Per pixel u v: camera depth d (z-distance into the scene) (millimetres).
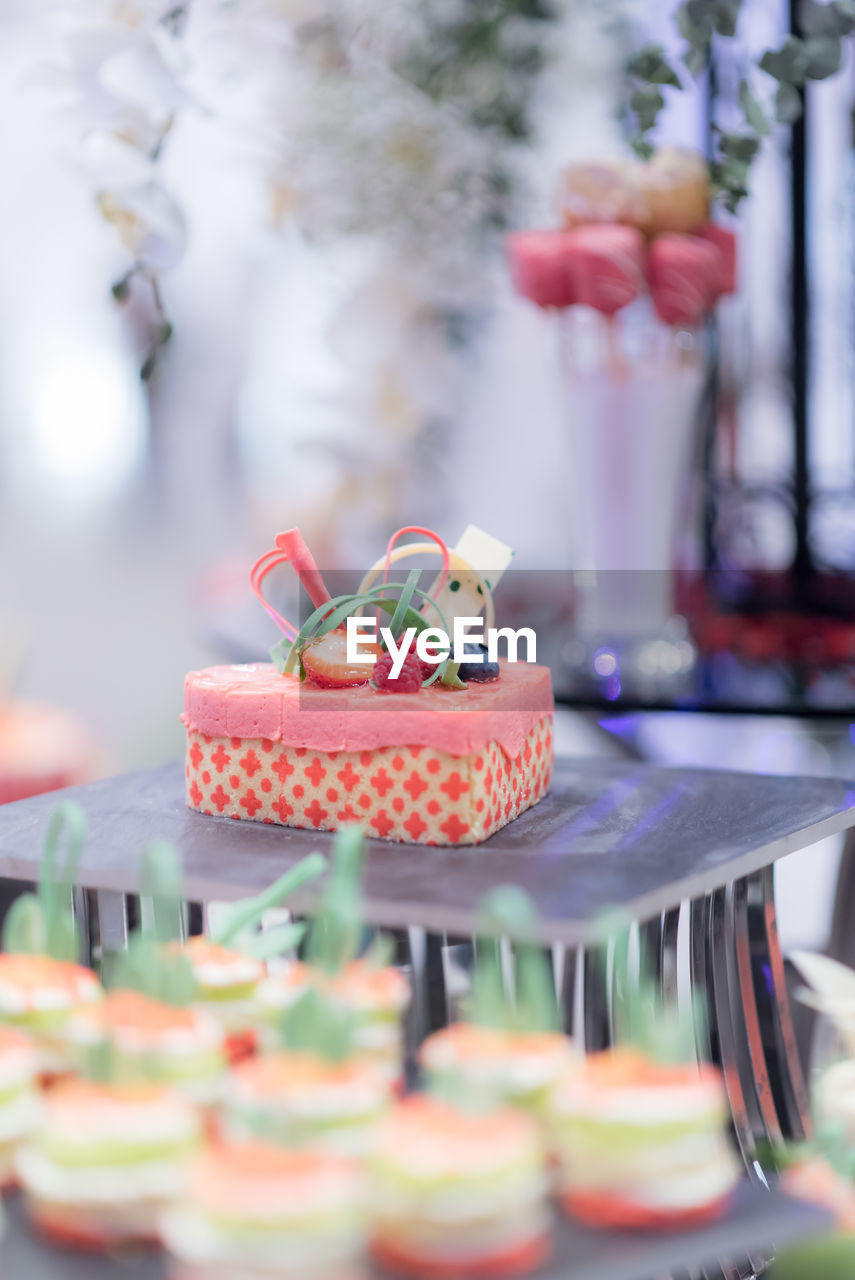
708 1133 990
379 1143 961
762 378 1669
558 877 1112
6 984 1047
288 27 1334
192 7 1321
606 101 1552
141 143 1306
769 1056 1235
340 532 1630
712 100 1603
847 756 1478
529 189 1522
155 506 1961
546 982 1161
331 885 1101
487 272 1519
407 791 1179
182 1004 1022
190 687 1232
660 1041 999
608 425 1416
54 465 1990
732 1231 979
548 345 1674
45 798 1271
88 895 1193
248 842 1177
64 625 1972
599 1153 977
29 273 1927
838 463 1668
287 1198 942
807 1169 1038
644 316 1396
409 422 1463
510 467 1697
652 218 1388
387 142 1437
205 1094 1007
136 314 1871
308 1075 979
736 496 1677
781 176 1644
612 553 1451
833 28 1355
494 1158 952
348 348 1446
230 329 1818
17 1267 959
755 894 1241
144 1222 964
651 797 1258
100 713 1960
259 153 1444
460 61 1494
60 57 1289
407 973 1178
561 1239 974
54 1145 968
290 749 1203
